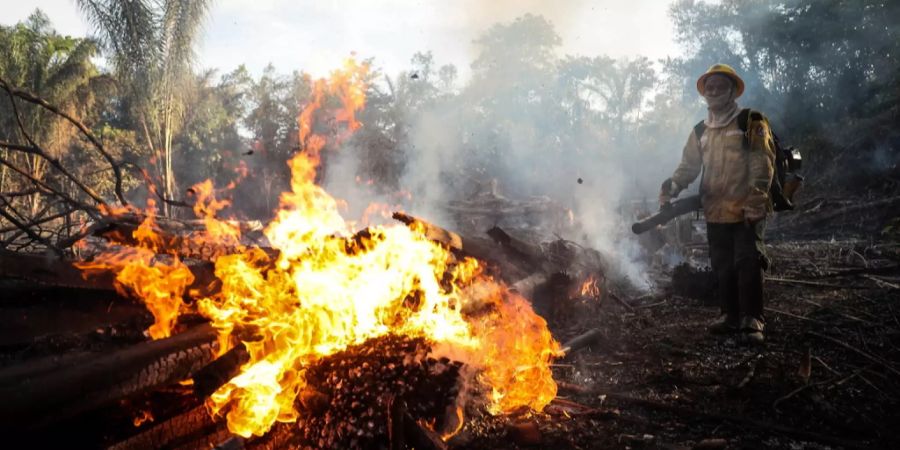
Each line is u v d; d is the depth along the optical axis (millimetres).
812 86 22031
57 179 10188
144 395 1828
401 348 2305
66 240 4027
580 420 2486
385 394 2064
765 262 3725
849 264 6199
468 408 2455
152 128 13289
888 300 4395
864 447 2199
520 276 3963
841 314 4098
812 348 3432
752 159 3736
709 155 3998
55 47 18344
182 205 5406
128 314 2279
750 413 2557
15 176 16062
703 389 2854
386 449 1965
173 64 12367
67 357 1700
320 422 2018
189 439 1869
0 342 1952
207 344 1894
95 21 11688
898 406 2564
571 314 4238
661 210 4281
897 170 14148
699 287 4910
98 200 5035
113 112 25453
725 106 4027
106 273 2311
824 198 12461
